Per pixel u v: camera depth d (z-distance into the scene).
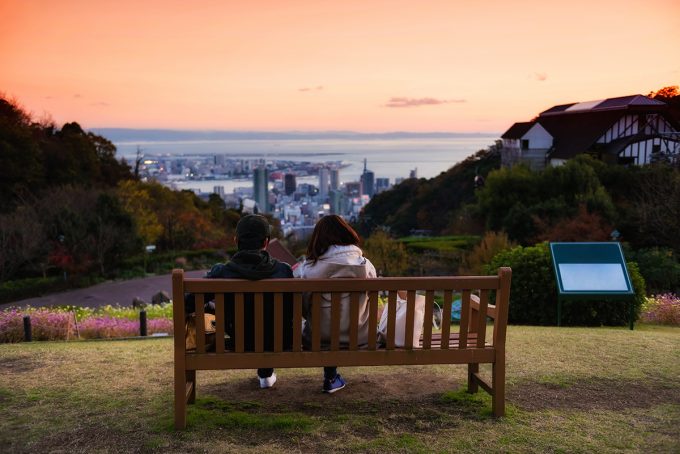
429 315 3.87
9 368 5.37
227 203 107.81
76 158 62.06
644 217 27.72
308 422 3.82
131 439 3.52
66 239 33.38
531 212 35.84
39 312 12.09
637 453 3.35
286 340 3.97
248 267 3.70
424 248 36.03
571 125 60.59
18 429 3.69
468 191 78.88
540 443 3.50
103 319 13.10
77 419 3.87
